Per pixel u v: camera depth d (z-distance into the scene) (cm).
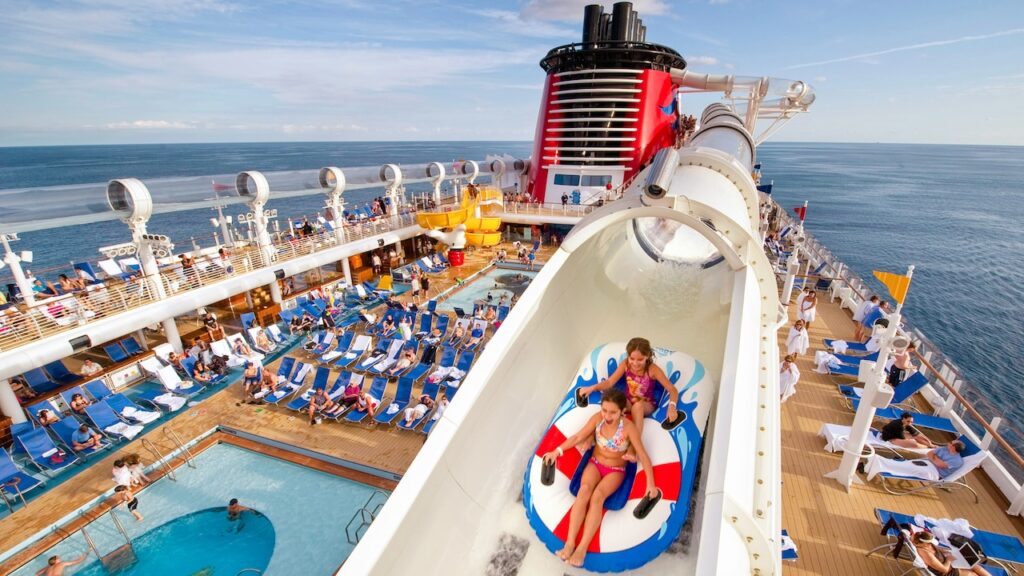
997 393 2652
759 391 414
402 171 2362
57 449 1042
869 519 718
